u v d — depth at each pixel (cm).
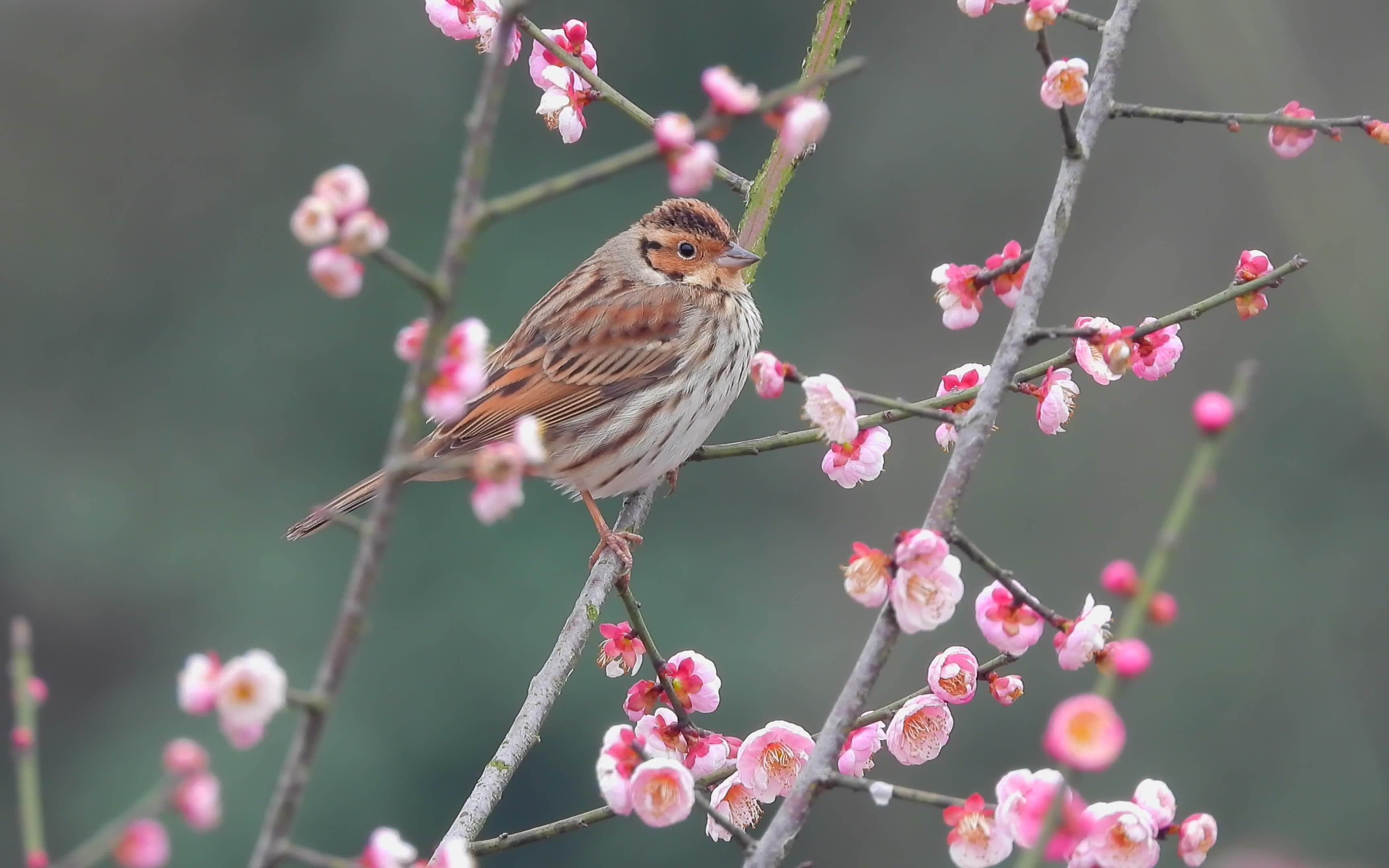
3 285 2070
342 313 2031
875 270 1975
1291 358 1641
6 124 2134
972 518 1681
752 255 644
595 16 2098
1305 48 1648
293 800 278
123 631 1894
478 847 425
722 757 459
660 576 1770
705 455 520
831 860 1505
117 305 2081
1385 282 1361
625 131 2070
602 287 704
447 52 2116
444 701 1706
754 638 1736
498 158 2052
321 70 2148
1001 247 1956
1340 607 1540
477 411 694
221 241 2125
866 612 1745
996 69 2017
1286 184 1392
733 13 2095
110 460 1981
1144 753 1515
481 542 1759
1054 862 365
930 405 488
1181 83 1791
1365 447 1580
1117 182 1814
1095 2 1845
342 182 277
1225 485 1616
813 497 1812
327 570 1859
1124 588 301
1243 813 1471
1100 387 1697
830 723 364
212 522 1931
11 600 1911
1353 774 1480
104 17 2181
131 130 2148
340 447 2003
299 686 1741
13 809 1794
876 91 2050
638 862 1642
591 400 682
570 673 512
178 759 266
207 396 2020
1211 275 1738
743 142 1964
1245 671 1529
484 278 1961
